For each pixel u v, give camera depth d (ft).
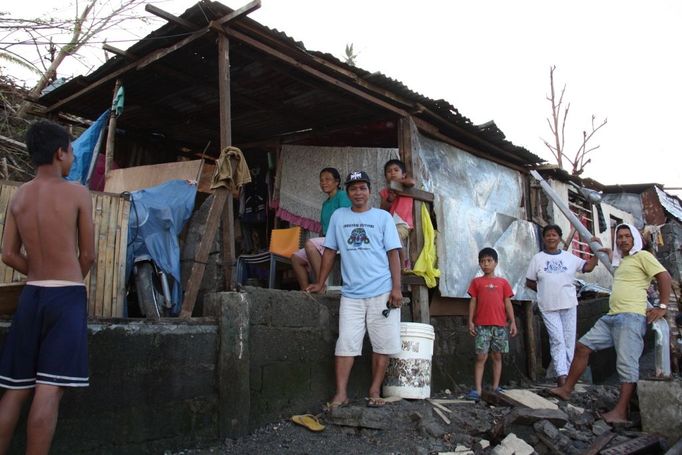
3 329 11.21
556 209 34.27
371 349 19.45
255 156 28.45
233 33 16.56
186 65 18.97
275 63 18.65
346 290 17.42
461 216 24.54
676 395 16.47
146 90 20.93
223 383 14.51
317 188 24.45
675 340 26.91
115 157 24.59
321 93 21.07
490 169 27.99
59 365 9.55
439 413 16.81
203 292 17.54
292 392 16.52
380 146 25.91
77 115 23.84
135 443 12.78
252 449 14.01
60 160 10.52
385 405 16.87
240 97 21.58
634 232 19.11
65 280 9.94
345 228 17.72
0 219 13.56
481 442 15.49
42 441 9.21
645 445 15.53
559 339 23.22
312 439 14.90
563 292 23.38
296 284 24.70
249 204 28.25
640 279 18.75
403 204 21.98
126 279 15.88
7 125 27.76
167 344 13.69
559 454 15.07
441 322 23.56
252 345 15.53
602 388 23.34
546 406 18.78
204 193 19.54
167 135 26.13
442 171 24.68
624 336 18.37
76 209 10.27
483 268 21.30
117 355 12.75
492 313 20.80
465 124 24.34
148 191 16.72
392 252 17.42
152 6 15.51
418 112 22.79
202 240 15.61
